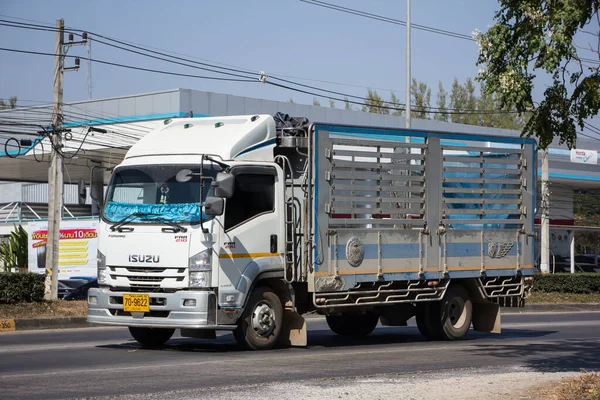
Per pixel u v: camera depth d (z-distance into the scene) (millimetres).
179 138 18094
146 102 44062
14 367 14617
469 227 21125
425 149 20141
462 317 21562
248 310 17516
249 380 13250
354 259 18688
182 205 16938
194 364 15102
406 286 19969
